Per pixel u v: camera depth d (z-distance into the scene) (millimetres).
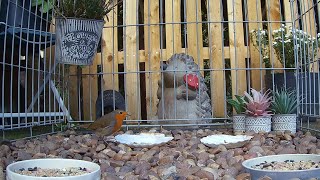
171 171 1849
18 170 1744
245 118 3188
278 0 4031
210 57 3799
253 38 3898
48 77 3510
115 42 3982
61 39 3092
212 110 3797
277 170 1700
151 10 4039
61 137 3004
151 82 3955
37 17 3344
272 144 2652
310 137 2764
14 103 3656
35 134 3295
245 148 2465
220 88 3951
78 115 3877
